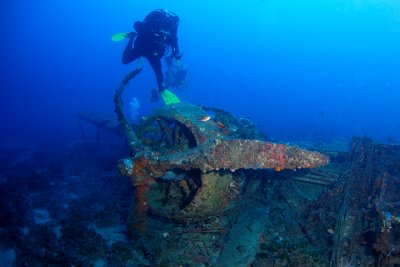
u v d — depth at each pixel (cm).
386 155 768
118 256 525
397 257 483
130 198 770
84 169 1059
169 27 793
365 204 621
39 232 610
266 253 515
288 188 695
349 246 524
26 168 1183
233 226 583
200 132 550
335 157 811
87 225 648
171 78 1417
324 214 599
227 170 564
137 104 3862
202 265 511
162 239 555
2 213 666
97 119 1288
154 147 664
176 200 602
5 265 534
